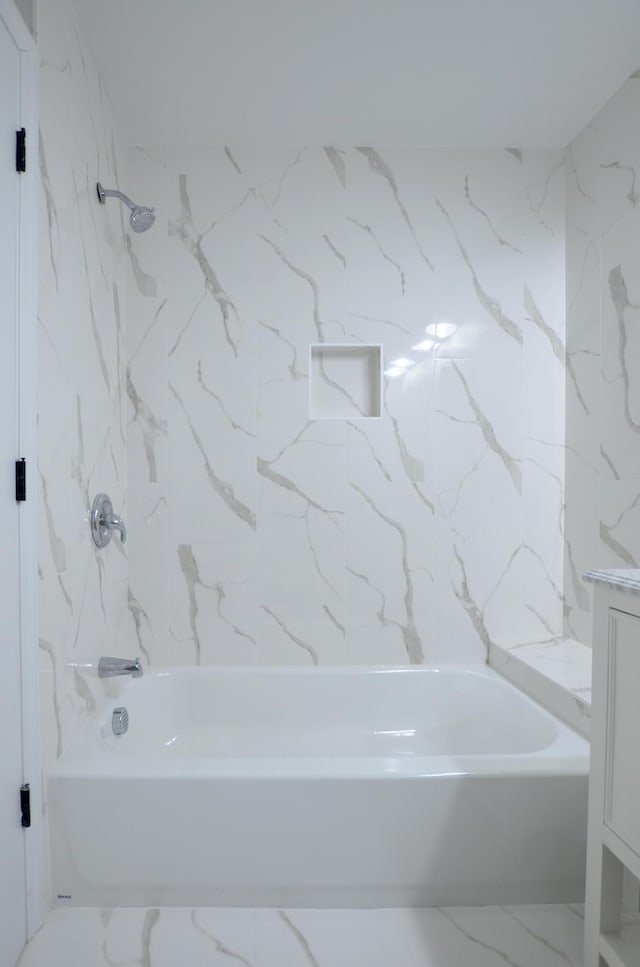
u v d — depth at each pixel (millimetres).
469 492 2381
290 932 1434
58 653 1582
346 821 1499
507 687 2119
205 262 2322
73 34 1675
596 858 1197
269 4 1652
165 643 2344
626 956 1115
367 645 2367
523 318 2385
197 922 1464
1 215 1294
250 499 2340
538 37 1785
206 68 1908
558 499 2402
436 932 1439
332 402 2428
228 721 2268
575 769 1526
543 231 2385
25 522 1386
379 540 2363
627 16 1710
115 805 1496
